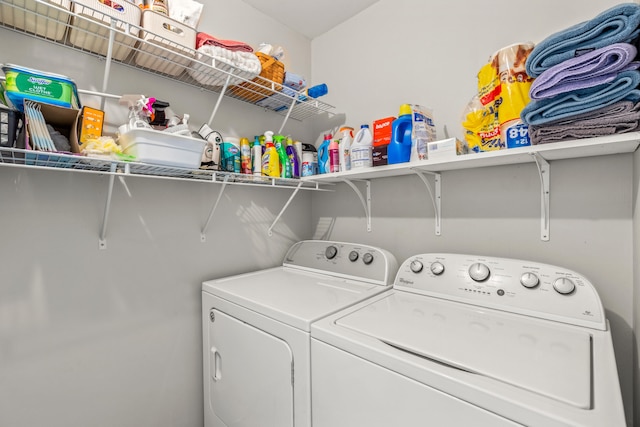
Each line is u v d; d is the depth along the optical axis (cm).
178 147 113
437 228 160
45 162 101
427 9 164
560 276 105
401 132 145
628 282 109
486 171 144
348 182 184
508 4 137
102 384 128
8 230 107
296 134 214
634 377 105
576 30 91
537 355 79
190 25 132
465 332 94
